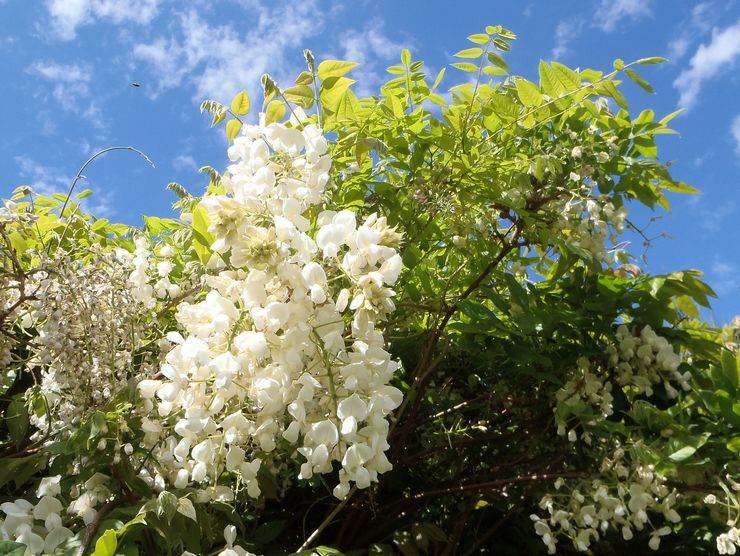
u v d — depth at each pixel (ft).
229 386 4.85
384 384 5.32
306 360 5.14
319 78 6.29
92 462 5.64
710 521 8.38
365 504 8.57
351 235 5.04
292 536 8.54
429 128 9.59
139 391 5.98
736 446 7.13
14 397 7.00
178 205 9.36
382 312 5.04
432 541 9.15
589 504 7.92
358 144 7.10
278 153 5.56
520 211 8.51
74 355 5.82
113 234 10.11
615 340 8.92
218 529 6.43
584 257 8.45
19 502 5.17
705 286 8.61
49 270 5.96
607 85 8.50
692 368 8.93
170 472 5.80
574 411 8.07
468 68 8.63
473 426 9.09
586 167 9.14
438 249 10.02
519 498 9.20
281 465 6.98
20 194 7.17
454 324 8.26
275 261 4.87
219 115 6.01
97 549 4.52
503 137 8.96
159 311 7.14
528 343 8.92
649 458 7.42
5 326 6.72
